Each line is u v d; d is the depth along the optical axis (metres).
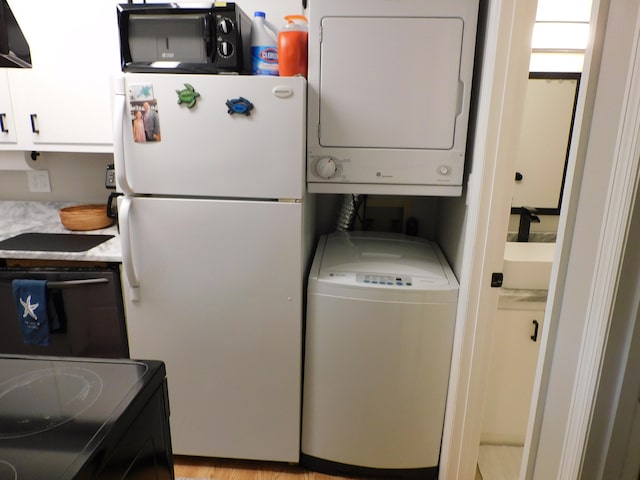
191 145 1.39
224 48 1.41
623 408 0.65
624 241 0.61
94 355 1.72
